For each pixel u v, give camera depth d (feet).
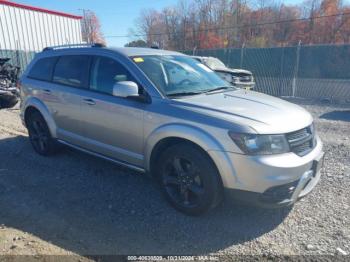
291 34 154.30
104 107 13.12
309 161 10.30
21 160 16.75
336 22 142.20
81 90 14.28
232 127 9.86
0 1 52.47
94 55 14.19
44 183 13.96
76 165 16.01
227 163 9.87
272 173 9.56
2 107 32.60
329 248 9.48
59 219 11.07
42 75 16.74
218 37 156.97
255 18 168.45
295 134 10.34
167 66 13.55
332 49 44.70
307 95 46.62
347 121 28.22
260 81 51.03
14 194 12.91
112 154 13.53
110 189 13.34
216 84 14.21
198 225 10.77
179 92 12.23
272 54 49.16
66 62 15.52
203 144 10.18
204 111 10.66
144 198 12.59
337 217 11.09
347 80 43.65
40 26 60.23
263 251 9.43
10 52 54.54
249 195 9.91
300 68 47.19
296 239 9.96
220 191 10.48
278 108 11.34
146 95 11.94
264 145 9.68
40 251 9.28
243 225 10.77
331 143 19.98
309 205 11.93
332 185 13.53
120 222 10.93
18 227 10.55
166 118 11.14
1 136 21.38
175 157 11.18
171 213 11.50
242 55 52.34
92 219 11.09
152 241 9.91
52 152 17.21
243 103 11.55
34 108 17.13
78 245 9.65
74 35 68.64
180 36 171.01
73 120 14.85
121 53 13.29
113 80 13.10
